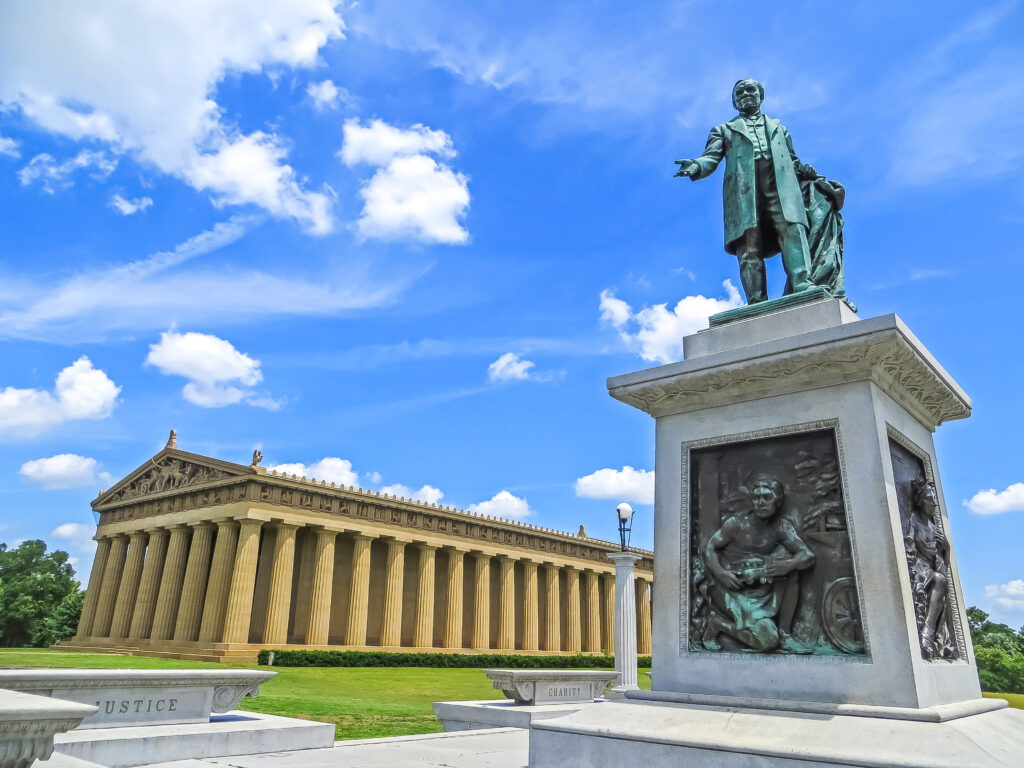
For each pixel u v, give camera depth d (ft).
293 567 200.13
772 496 23.06
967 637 24.00
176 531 210.38
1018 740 19.51
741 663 22.21
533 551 251.19
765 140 30.19
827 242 29.12
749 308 27.53
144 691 37.88
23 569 359.25
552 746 22.59
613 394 27.35
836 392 23.16
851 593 21.07
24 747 17.21
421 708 96.17
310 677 139.54
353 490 203.31
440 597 233.35
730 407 25.36
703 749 19.60
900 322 21.58
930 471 25.75
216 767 31.99
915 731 17.97
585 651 264.52
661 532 25.55
